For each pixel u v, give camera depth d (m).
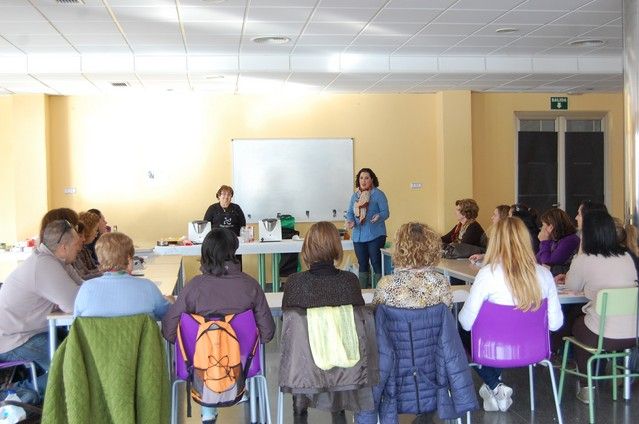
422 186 9.55
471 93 9.57
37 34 6.31
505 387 4.02
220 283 3.13
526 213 5.55
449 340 3.10
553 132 10.05
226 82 8.21
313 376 2.96
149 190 9.05
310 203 9.31
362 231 7.55
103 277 3.12
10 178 8.87
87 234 4.95
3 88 8.22
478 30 6.56
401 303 3.09
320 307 3.02
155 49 7.10
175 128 9.08
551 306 3.52
